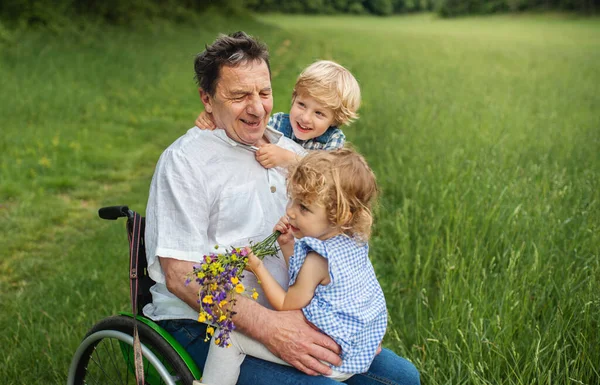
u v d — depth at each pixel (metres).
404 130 8.44
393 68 16.95
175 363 2.38
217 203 2.46
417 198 5.58
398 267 4.59
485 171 5.57
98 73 13.10
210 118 2.53
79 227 5.90
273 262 2.52
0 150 7.86
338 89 3.02
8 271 4.88
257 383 2.36
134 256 2.50
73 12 18.03
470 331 3.26
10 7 15.98
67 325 3.79
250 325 2.28
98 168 7.75
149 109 11.11
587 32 37.66
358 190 2.26
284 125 3.29
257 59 2.43
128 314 2.54
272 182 2.59
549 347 3.20
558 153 6.72
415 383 2.53
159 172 2.44
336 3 70.25
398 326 3.93
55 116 9.74
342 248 2.32
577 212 4.59
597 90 12.64
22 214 6.05
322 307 2.30
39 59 13.03
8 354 3.54
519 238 4.29
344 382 2.54
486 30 41.41
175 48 18.00
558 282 3.82
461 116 8.72
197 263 2.34
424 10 83.00
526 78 14.48
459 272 3.90
